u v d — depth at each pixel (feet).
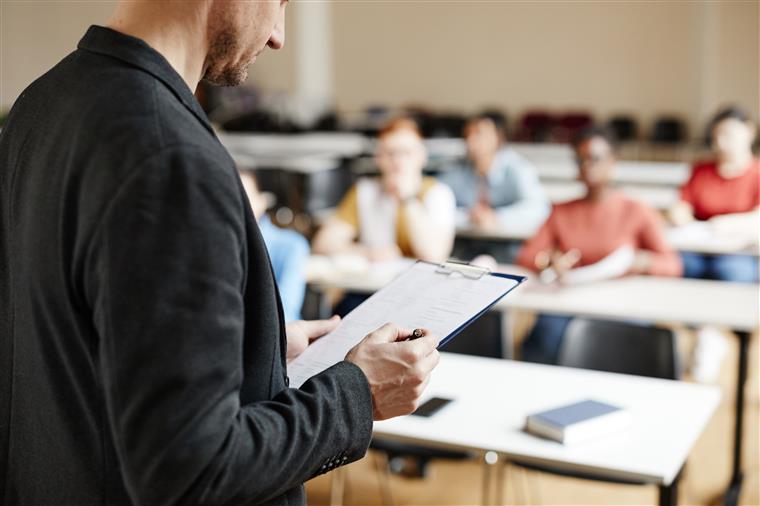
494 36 38.78
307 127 35.27
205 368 2.86
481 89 39.29
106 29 3.29
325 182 22.30
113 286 2.85
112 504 3.16
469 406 7.31
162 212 2.88
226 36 3.39
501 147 17.35
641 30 36.60
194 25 3.31
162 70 3.18
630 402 7.39
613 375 8.04
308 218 22.62
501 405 7.33
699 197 16.25
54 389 3.21
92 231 2.93
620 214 12.77
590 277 12.03
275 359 3.39
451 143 29.04
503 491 10.77
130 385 2.82
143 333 2.82
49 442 3.28
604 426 6.73
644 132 36.94
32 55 30.83
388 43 40.42
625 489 10.75
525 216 16.57
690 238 14.69
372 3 40.45
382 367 3.56
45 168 3.21
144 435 2.81
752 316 10.21
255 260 3.27
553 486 10.89
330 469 3.41
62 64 3.43
